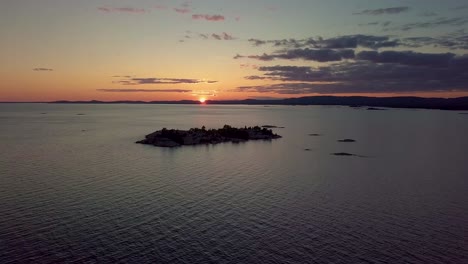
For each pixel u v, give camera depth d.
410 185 81.50
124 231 53.06
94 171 91.38
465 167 102.88
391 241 51.34
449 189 78.19
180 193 72.06
